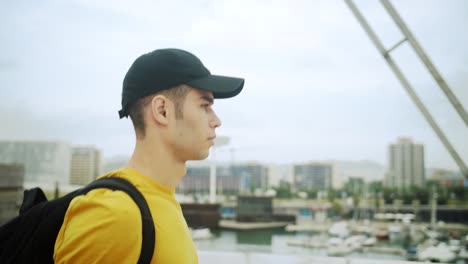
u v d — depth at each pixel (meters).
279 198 67.31
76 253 0.73
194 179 62.66
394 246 37.53
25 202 0.94
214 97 0.94
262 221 46.31
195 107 0.89
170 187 0.90
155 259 0.79
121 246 0.74
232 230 42.34
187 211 39.81
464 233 42.16
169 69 0.86
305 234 43.94
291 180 74.81
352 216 56.09
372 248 37.03
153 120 0.88
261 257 2.87
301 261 2.79
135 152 0.91
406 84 2.89
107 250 0.73
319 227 47.81
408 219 51.78
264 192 69.50
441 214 50.19
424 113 2.85
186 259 0.83
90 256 0.73
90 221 0.74
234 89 0.89
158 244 0.79
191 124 0.88
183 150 0.89
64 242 0.75
